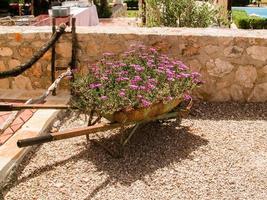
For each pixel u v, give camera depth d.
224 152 3.65
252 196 3.01
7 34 4.99
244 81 4.80
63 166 3.41
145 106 3.43
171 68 4.12
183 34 4.74
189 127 4.18
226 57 4.74
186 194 3.03
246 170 3.36
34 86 5.16
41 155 3.59
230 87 4.84
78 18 9.57
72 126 4.18
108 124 3.45
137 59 4.20
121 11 19.22
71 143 3.82
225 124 4.26
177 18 7.32
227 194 3.03
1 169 3.15
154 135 3.98
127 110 3.42
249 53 4.70
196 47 4.75
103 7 15.35
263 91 4.80
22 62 5.08
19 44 5.01
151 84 3.65
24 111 4.31
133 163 3.46
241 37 4.66
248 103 4.82
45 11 13.97
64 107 3.57
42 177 3.25
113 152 3.56
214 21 7.55
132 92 3.51
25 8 14.30
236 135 3.99
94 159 3.53
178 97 3.78
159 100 3.57
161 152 3.65
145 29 5.04
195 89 4.87
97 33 4.82
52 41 4.66
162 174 3.29
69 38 4.92
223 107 4.72
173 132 4.05
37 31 4.97
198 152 3.65
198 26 7.30
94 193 3.04
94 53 4.90
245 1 21.83
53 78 4.92
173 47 4.77
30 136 3.76
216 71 4.80
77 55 4.94
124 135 3.96
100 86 3.62
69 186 3.13
